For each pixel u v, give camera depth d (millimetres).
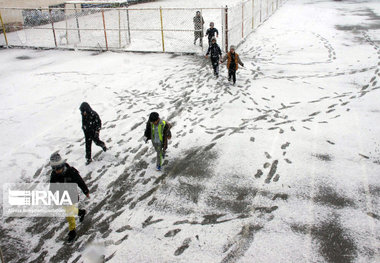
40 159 7793
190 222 5516
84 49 17625
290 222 5328
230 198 6016
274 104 9820
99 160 7598
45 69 14617
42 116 10000
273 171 6676
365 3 29375
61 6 26266
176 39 18562
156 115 6504
